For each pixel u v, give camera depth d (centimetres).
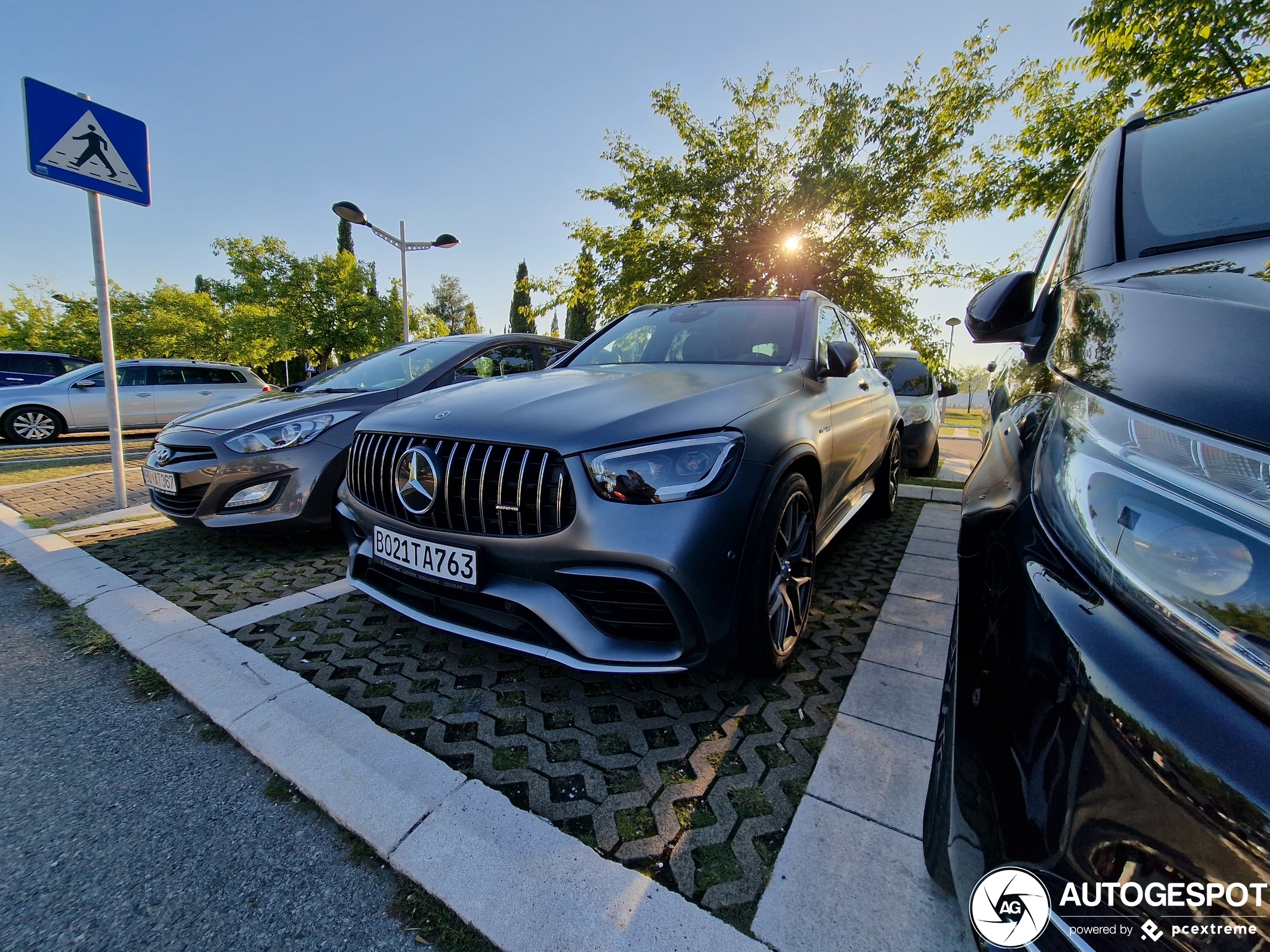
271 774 163
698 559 161
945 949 108
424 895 125
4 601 287
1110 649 72
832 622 256
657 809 147
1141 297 118
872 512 430
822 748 170
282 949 114
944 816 107
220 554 348
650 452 164
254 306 2147
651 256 1029
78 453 865
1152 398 92
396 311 2327
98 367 1088
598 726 182
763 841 137
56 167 391
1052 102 771
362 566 229
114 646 237
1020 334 177
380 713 189
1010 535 101
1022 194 837
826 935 112
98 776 162
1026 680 81
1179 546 72
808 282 962
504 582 175
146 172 438
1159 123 182
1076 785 70
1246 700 61
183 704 197
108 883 128
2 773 163
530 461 170
